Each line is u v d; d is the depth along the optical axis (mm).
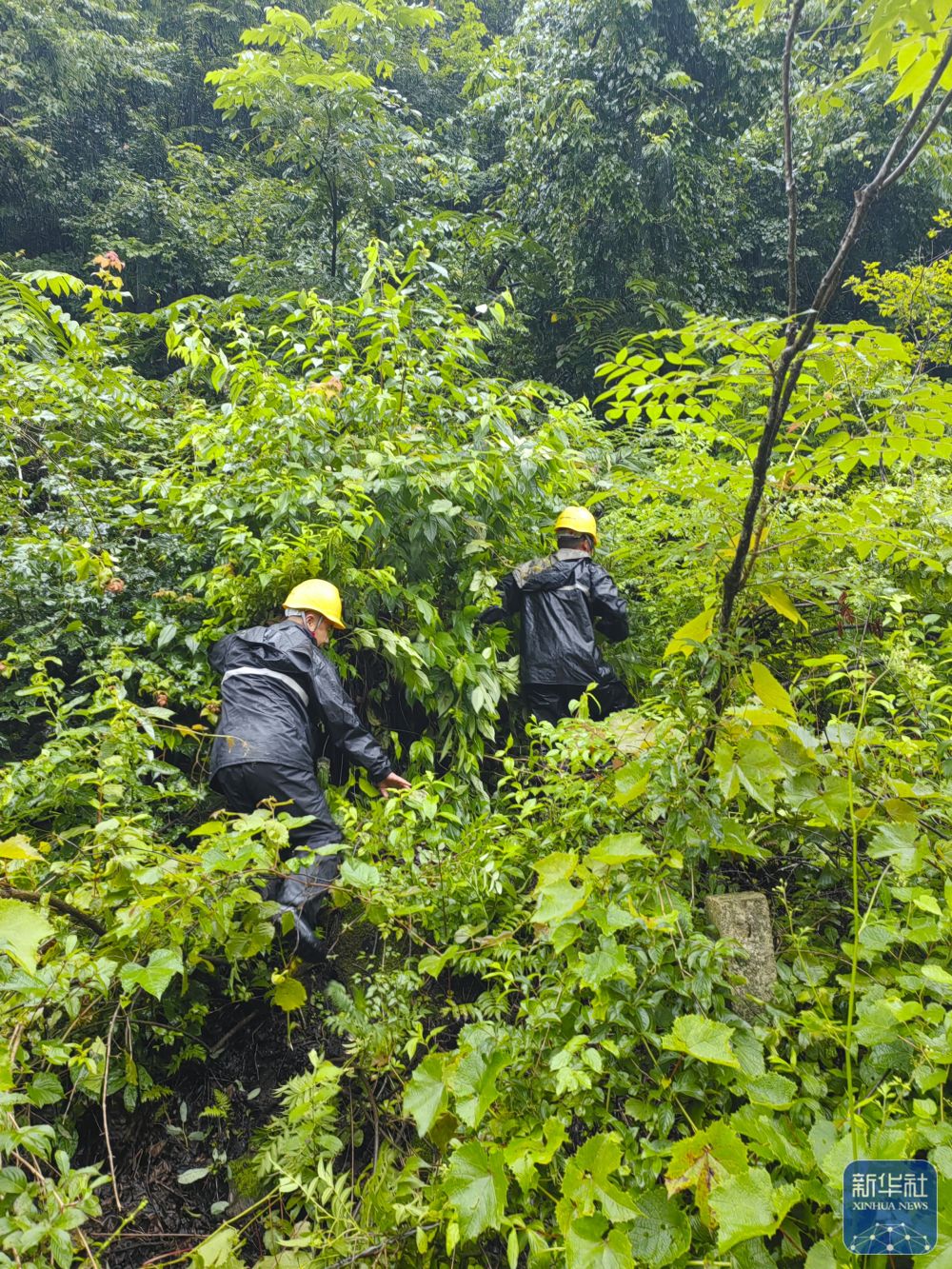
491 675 3615
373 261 4031
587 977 1624
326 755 3445
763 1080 1520
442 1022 2523
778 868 2295
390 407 3775
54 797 2564
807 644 3037
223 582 3299
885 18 1336
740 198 9734
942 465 4211
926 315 6379
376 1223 1729
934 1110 1404
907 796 1890
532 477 3873
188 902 1844
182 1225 2088
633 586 4383
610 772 2363
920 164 8773
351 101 6516
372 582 3389
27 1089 1580
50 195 9898
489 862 2395
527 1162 1484
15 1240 1297
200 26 12203
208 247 9391
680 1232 1350
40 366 3941
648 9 7574
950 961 1883
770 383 1775
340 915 2859
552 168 8406
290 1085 2059
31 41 9961
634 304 8180
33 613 3488
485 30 11766
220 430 3662
